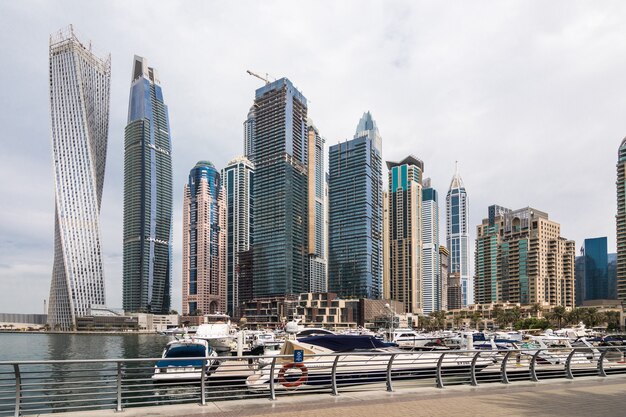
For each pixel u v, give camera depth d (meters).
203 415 14.01
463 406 15.50
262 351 55.31
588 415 14.18
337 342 30.95
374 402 16.19
